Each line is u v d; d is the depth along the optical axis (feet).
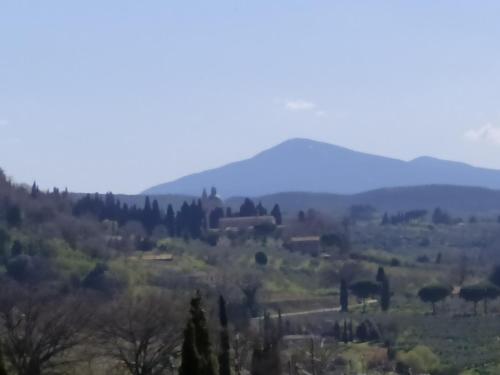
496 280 607.37
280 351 269.03
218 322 250.16
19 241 522.06
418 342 455.22
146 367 233.76
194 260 635.66
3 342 224.53
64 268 498.28
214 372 142.72
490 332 479.41
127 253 622.95
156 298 329.52
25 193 640.99
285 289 602.85
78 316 241.76
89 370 238.68
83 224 615.16
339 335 461.37
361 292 586.86
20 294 291.17
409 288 636.89
